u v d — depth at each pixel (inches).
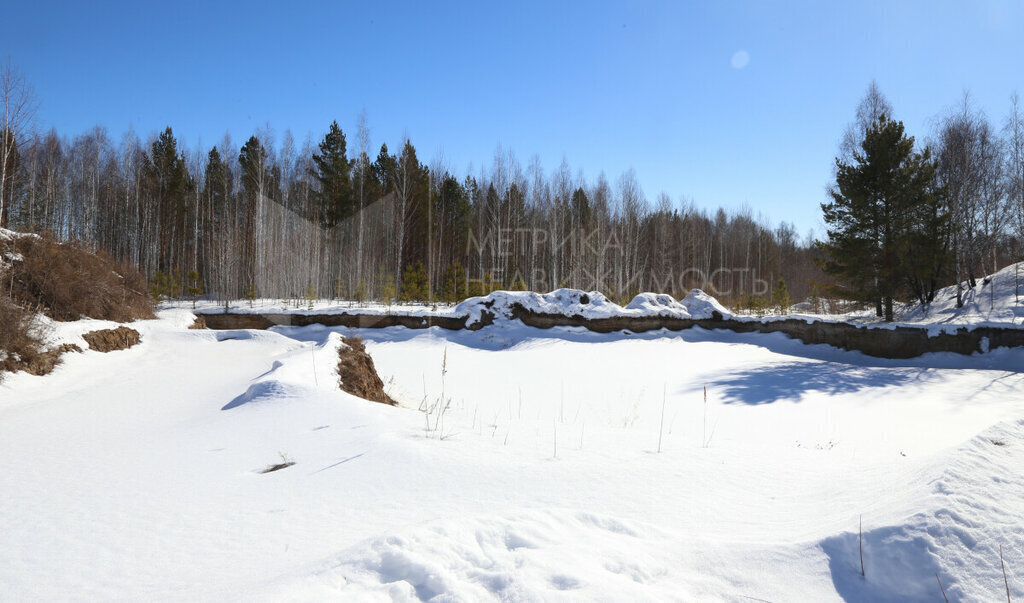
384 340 789.2
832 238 898.1
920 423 394.3
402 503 149.6
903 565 96.6
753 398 485.7
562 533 115.5
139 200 1485.0
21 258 581.0
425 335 818.2
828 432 362.3
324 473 178.9
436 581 89.8
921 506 110.6
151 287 1089.4
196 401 331.9
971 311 853.8
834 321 749.3
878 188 847.1
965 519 103.8
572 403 455.2
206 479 176.7
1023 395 490.0
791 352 746.8
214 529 134.0
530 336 824.3
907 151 840.3
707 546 108.7
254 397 301.0
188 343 637.9
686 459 197.3
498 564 98.2
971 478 121.4
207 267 1467.8
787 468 189.8
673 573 98.7
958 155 949.8
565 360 686.5
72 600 99.2
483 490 159.2
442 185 1533.0
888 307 866.8
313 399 291.4
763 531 125.0
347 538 125.5
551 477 170.9
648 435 246.5
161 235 1531.7
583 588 88.0
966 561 94.8
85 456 206.7
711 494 157.5
